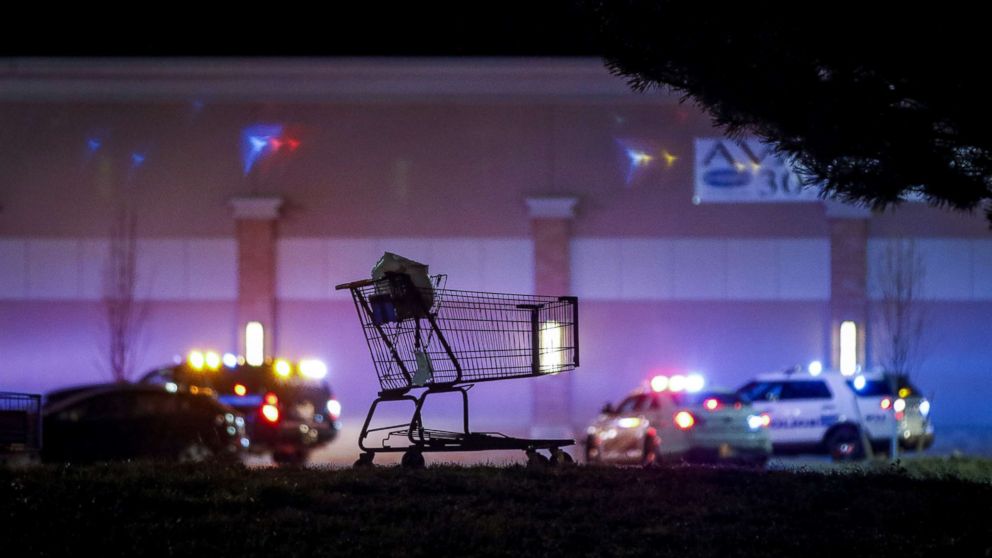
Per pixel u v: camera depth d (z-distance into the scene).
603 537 22.03
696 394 53.22
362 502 24.06
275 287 80.56
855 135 25.53
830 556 21.64
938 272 80.00
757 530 22.78
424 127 80.88
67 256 80.94
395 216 80.56
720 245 80.38
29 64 79.25
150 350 80.44
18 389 80.62
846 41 25.20
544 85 80.12
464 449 29.06
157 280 80.88
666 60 26.84
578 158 80.56
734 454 51.75
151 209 81.06
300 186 80.75
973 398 79.62
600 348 80.00
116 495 23.95
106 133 81.25
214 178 81.00
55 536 21.30
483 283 80.25
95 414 51.81
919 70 25.22
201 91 80.69
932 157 25.72
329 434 59.09
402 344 30.02
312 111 81.06
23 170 81.25
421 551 20.88
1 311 81.06
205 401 53.88
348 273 80.56
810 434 60.81
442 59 79.06
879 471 34.25
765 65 25.64
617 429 54.62
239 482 25.38
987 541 22.33
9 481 25.36
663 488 25.91
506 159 80.69
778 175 80.31
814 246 80.25
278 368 59.12
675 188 80.44
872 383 62.88
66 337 80.94
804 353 79.81
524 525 22.34
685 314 80.12
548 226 80.00
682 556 21.16
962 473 44.03
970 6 24.45
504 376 30.16
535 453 29.69
